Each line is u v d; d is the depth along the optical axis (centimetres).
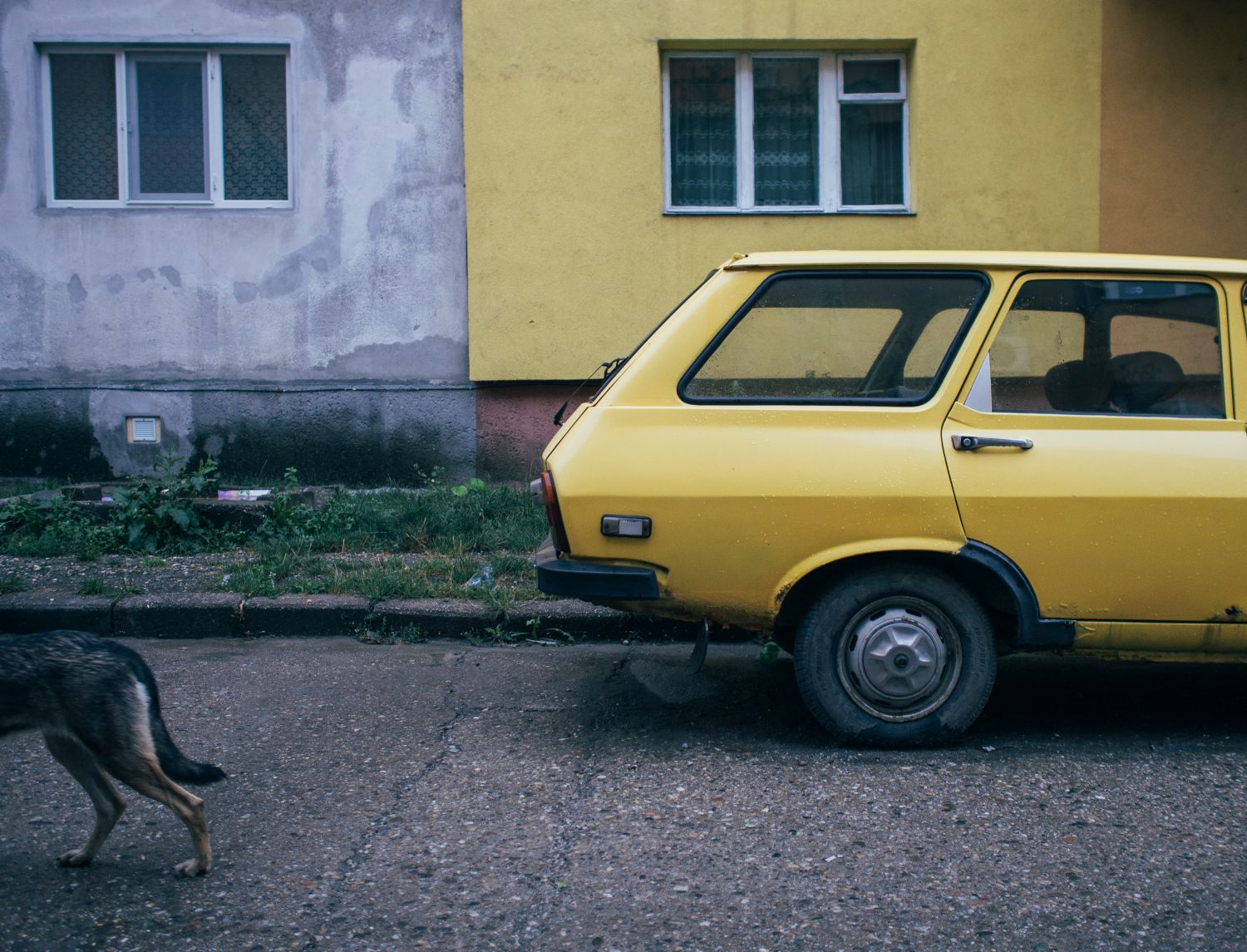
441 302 1002
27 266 990
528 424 1006
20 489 966
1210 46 974
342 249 997
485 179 976
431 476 1004
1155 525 448
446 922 329
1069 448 454
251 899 344
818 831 389
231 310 998
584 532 455
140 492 812
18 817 406
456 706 529
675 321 475
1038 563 450
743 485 452
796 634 468
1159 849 374
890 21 971
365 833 391
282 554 756
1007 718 512
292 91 992
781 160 1015
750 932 323
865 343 470
